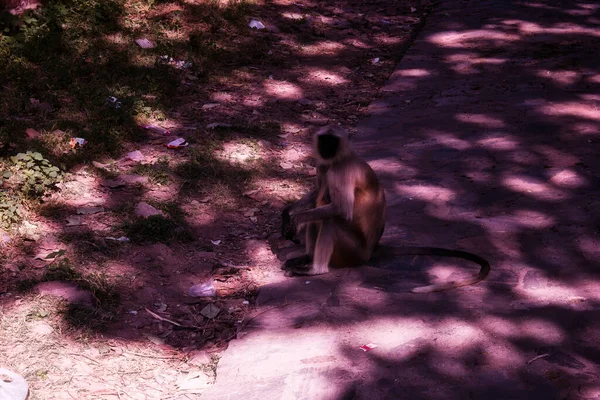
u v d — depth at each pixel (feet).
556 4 33.91
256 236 19.21
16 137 20.75
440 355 16.07
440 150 22.15
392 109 24.40
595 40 28.81
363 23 31.58
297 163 21.76
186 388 15.72
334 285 17.74
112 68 24.49
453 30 30.42
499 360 15.96
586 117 23.57
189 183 20.42
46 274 17.28
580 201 19.93
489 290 17.46
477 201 20.10
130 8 28.14
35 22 25.57
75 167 20.39
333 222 17.85
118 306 17.04
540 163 21.44
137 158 21.03
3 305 16.67
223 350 16.44
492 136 22.74
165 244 18.54
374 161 21.80
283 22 30.25
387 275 17.99
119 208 19.26
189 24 27.99
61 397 15.33
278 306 17.29
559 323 16.63
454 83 25.79
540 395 15.34
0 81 23.09
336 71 26.84
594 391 15.38
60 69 23.68
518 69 26.58
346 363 15.96
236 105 24.21
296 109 24.34
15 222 18.35
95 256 17.93
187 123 22.97
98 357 16.07
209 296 17.58
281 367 15.92
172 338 16.69
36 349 16.02
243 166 21.27
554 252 18.40
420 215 19.70
